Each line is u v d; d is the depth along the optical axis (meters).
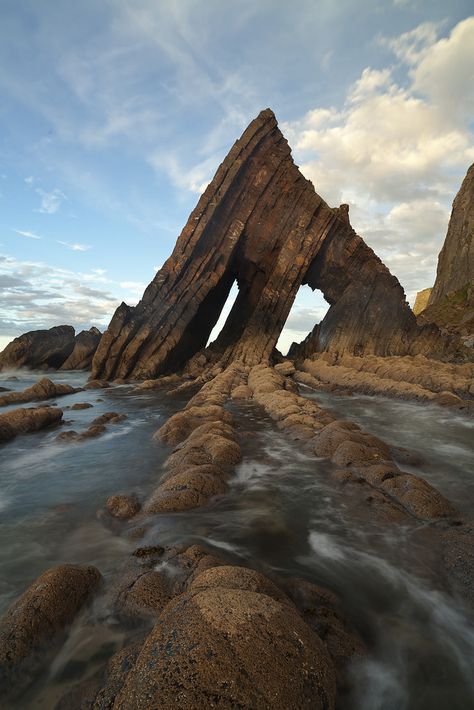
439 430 15.15
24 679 3.65
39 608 4.19
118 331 35.59
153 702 2.73
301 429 12.55
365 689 3.54
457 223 78.94
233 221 39.44
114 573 5.36
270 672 2.95
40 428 14.80
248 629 3.22
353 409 20.39
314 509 7.26
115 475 9.57
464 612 4.59
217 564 5.04
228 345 42.81
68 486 8.92
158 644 3.20
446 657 3.96
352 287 42.62
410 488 7.43
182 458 9.40
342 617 4.39
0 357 43.19
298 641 3.27
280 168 39.66
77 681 3.62
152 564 5.34
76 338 47.19
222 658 2.97
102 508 7.60
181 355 41.22
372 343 41.50
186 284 37.81
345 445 9.73
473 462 10.80
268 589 4.19
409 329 43.16
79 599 4.55
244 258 42.44
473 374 27.33
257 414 16.83
